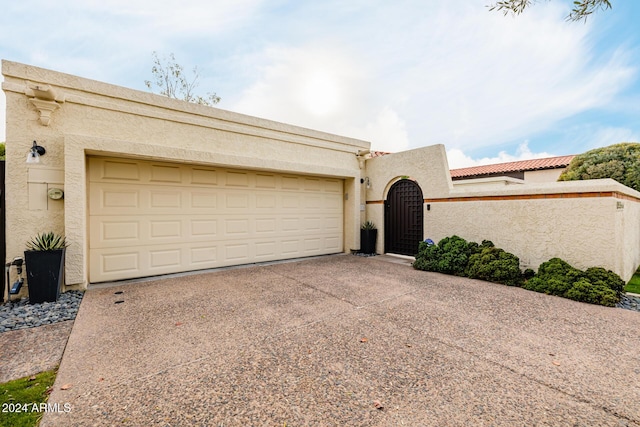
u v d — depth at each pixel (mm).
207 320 4102
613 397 2424
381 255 9883
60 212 5379
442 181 8375
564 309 4586
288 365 2916
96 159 6027
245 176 8039
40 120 5184
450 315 4316
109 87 5809
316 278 6617
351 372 2791
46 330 3783
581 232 5832
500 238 7117
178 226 6988
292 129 8586
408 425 2096
